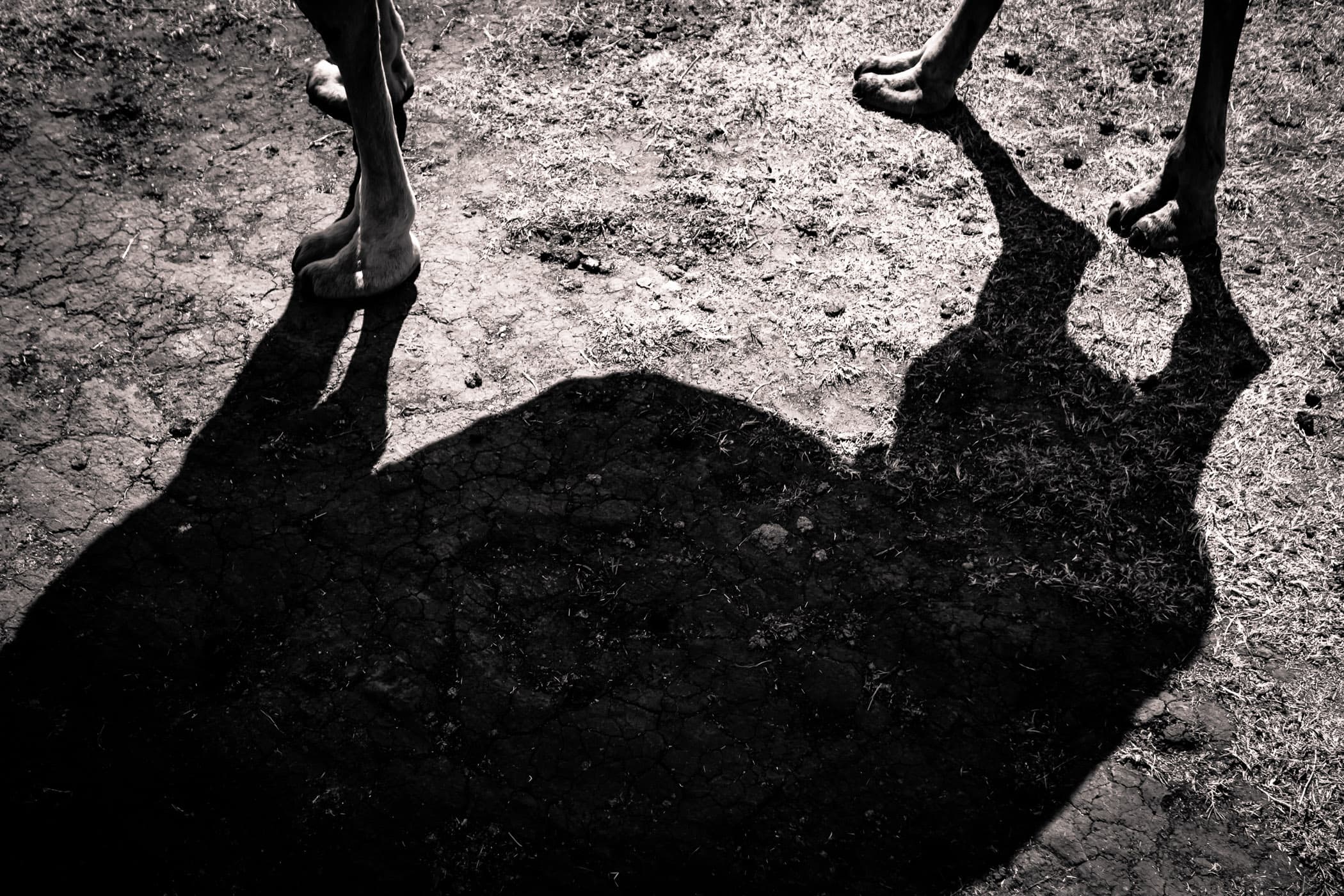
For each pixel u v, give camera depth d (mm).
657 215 3055
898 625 2270
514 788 2023
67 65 3295
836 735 2113
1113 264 2977
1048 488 2494
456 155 3191
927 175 3199
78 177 3033
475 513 2412
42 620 2193
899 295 2883
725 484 2494
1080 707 2158
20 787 1967
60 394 2568
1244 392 2691
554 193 3092
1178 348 2785
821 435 2592
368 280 2758
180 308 2764
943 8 3746
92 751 2023
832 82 3477
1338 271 2982
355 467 2479
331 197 3064
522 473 2490
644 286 2885
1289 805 2029
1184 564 2371
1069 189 3186
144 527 2355
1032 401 2668
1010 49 3625
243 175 3104
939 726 2129
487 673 2172
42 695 2088
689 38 3605
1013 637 2250
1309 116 3424
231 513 2389
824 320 2818
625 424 2594
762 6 3725
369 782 2018
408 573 2309
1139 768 2080
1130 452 2564
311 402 2594
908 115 3354
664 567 2350
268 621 2227
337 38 2254
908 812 2016
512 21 3619
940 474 2520
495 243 2967
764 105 3375
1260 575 2352
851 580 2336
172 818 1951
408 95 3328
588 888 1910
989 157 3266
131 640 2182
